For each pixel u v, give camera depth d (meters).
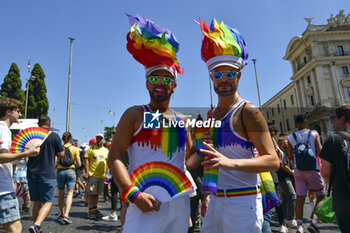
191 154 1.70
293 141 3.54
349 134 2.11
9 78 36.78
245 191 1.59
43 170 3.50
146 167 1.43
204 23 1.71
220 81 1.61
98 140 4.99
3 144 2.32
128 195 1.31
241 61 1.64
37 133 3.27
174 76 1.58
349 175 1.98
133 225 1.39
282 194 4.03
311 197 4.71
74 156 4.85
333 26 29.89
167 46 1.52
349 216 1.97
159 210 1.40
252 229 1.54
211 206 1.73
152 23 1.59
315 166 3.32
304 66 30.02
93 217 4.76
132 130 1.45
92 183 4.76
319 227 3.91
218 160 1.38
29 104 37.22
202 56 1.74
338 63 28.56
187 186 1.49
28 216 4.93
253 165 1.40
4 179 2.30
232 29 1.71
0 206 2.25
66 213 4.40
